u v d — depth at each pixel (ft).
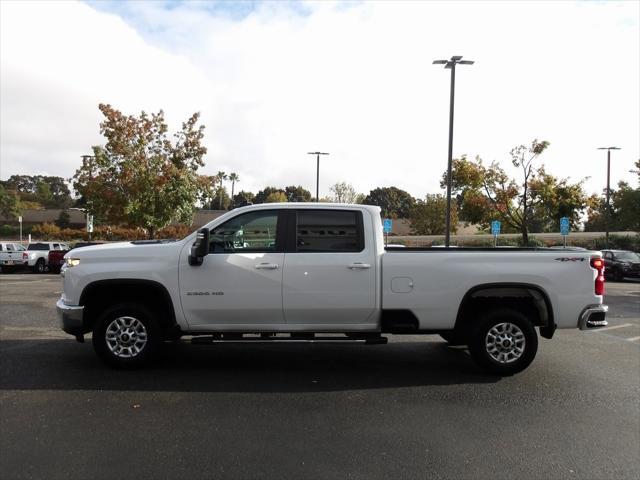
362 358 24.68
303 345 27.40
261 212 21.66
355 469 13.10
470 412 17.38
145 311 21.56
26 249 96.84
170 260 21.29
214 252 21.44
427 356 25.20
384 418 16.71
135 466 13.15
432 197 182.70
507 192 104.73
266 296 21.06
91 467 13.07
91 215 97.76
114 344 21.74
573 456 14.03
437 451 14.24
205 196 99.81
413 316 21.38
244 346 26.99
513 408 17.81
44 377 20.80
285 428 15.76
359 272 21.11
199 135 95.04
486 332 21.34
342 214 21.65
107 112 89.30
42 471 12.83
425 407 17.83
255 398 18.56
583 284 21.50
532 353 21.33
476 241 138.82
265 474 12.78
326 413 17.12
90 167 90.89
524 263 21.42
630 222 113.29
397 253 21.34
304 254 21.24
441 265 21.27
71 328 21.42
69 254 21.77
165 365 22.91
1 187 243.81
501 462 13.61
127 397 18.48
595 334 32.27
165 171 90.84
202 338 21.25
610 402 18.56
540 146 102.53
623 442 15.01
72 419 16.30
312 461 13.52
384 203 337.31
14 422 16.01
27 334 29.78
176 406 17.61
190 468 13.07
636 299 53.78
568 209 103.45
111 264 21.34
